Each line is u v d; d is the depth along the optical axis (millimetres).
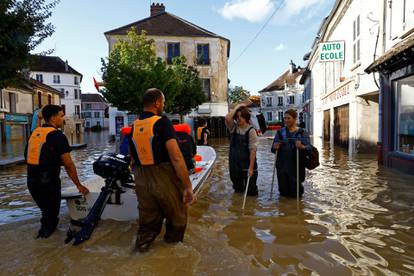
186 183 3279
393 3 9086
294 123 5629
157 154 3260
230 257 3248
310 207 4988
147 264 3086
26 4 8672
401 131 8414
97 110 87062
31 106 36500
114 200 4246
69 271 2988
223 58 30766
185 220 3533
